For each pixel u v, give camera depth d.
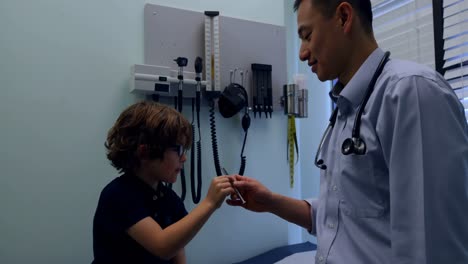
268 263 1.55
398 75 0.67
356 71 0.80
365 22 0.79
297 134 2.08
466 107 1.33
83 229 1.33
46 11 1.30
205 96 1.55
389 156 0.65
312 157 2.00
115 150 1.05
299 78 1.75
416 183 0.59
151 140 1.01
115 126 1.08
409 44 1.51
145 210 0.97
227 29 1.61
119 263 0.94
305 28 0.82
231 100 1.50
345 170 0.74
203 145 1.56
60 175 1.31
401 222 0.60
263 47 1.71
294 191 1.89
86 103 1.36
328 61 0.80
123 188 1.00
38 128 1.28
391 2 1.60
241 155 1.62
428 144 0.59
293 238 1.91
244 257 1.64
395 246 0.61
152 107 1.08
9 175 1.23
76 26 1.35
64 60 1.33
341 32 0.77
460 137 0.60
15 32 1.26
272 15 1.81
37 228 1.27
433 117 0.60
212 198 1.00
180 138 1.05
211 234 1.56
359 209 0.71
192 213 0.97
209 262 1.55
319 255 0.79
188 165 1.51
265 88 1.68
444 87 0.64
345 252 0.74
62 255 1.30
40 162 1.28
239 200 1.11
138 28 1.46
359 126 0.73
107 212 0.96
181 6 1.56
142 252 0.97
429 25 1.42
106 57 1.40
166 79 1.41
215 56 1.55
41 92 1.29
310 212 1.08
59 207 1.30
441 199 0.57
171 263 1.11
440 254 0.57
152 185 1.09
